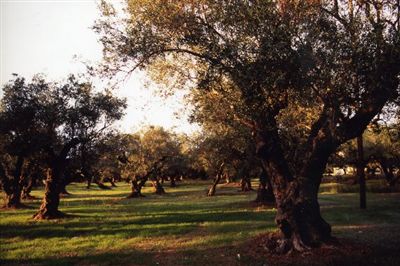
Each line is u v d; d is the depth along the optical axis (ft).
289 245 46.55
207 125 69.36
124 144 110.32
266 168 49.75
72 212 108.99
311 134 48.78
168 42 48.11
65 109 92.22
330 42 39.22
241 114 45.80
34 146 91.30
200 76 46.44
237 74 41.55
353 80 40.37
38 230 77.00
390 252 45.83
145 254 52.29
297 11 41.42
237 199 144.77
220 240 58.59
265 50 39.14
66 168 99.76
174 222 82.28
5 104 91.30
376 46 38.58
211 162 173.68
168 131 218.38
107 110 95.76
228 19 42.29
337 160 139.03
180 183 337.11
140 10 47.85
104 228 77.15
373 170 255.09
